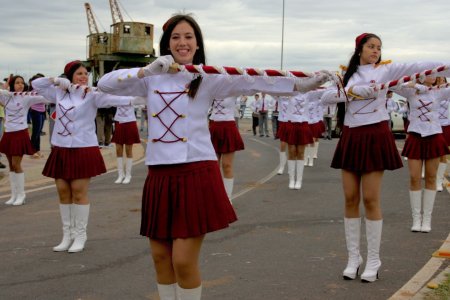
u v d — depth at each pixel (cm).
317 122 1623
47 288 523
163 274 378
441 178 1057
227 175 936
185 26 380
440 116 1055
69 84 642
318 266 585
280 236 719
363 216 832
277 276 552
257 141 2414
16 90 958
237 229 761
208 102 376
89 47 3328
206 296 496
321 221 809
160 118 369
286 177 1302
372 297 490
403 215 845
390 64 520
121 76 375
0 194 1071
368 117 525
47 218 846
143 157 1795
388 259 605
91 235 734
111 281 543
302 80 372
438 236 709
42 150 1798
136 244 685
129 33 3173
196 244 361
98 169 655
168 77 371
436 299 458
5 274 568
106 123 1831
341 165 538
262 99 2723
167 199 363
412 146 734
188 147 364
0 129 1554
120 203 967
